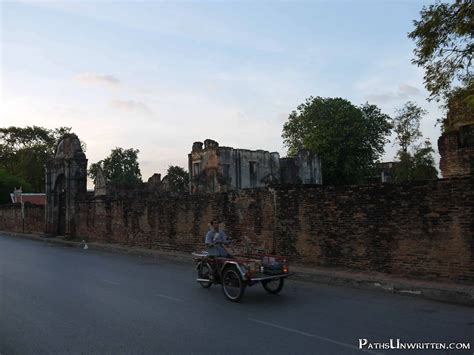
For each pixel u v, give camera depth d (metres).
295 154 51.94
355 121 47.78
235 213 16.92
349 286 11.66
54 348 6.41
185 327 7.49
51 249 23.53
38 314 8.45
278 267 10.11
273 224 15.39
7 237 34.16
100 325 7.64
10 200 56.06
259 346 6.45
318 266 13.88
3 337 7.00
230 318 8.12
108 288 11.31
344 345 6.49
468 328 7.41
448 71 16.34
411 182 11.65
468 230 10.48
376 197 12.43
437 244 11.06
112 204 25.03
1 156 73.81
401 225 11.83
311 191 14.16
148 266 16.25
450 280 10.77
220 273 10.24
